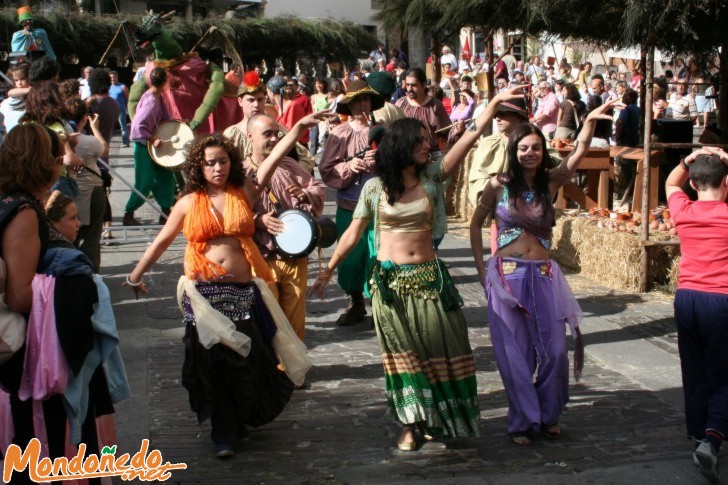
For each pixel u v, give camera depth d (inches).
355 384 235.3
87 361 150.6
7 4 953.5
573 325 198.8
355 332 283.0
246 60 1122.7
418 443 197.2
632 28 307.3
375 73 296.4
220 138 190.4
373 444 197.5
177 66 429.1
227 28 1016.9
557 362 194.4
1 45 934.4
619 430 203.9
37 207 144.2
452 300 192.1
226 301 188.7
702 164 185.3
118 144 853.2
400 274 191.8
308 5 1493.6
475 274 354.6
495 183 201.5
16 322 142.3
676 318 187.2
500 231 200.5
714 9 301.7
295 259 228.4
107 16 1009.5
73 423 148.2
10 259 140.3
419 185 193.5
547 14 372.8
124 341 268.1
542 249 199.6
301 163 244.2
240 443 198.2
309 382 237.5
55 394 147.3
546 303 195.8
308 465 186.2
